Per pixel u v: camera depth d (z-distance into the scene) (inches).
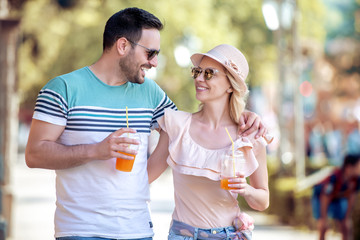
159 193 721.6
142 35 180.5
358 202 383.6
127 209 177.3
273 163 610.5
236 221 180.4
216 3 898.1
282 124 634.2
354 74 1278.3
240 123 183.3
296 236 451.2
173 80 851.4
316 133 1063.6
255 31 916.6
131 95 185.0
